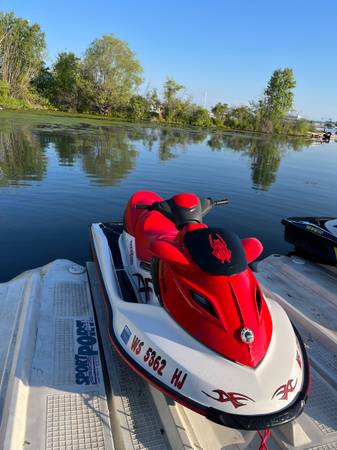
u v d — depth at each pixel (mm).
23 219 6672
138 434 2488
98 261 3932
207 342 2287
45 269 4543
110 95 51781
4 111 36062
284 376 2229
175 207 3047
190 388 2191
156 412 2637
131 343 2566
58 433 2416
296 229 5660
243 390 2123
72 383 2828
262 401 2109
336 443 2562
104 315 3639
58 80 51375
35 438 2357
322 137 59344
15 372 2760
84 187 9234
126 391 2805
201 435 2527
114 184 9852
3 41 44344
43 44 47219
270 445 2533
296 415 2154
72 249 5570
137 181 10500
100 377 2910
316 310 4270
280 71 61250
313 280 4961
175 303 2500
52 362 3016
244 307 2346
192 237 2574
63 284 4207
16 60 45812
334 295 4523
